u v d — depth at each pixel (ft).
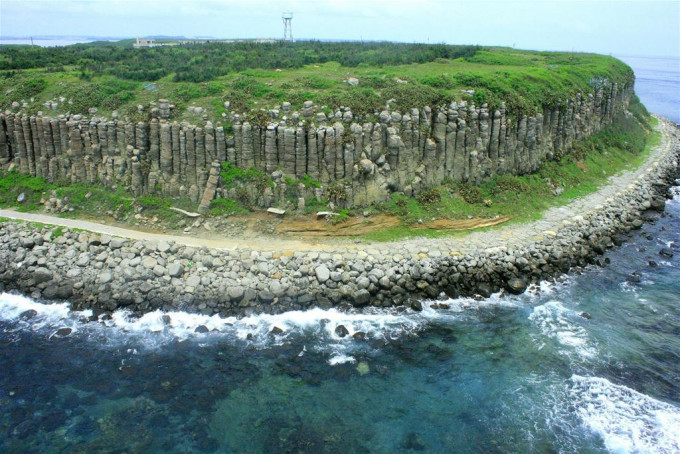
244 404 83.25
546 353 97.45
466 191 146.20
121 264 113.70
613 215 158.20
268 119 134.10
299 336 100.53
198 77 164.55
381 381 89.10
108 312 106.22
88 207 136.77
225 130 134.92
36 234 123.13
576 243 137.08
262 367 91.71
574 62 251.39
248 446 75.41
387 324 105.19
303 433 77.92
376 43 284.41
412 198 140.15
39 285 112.06
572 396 86.22
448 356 95.91
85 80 170.81
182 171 136.26
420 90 147.74
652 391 87.81
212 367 91.40
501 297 116.98
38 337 98.78
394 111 139.13
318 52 236.84
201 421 79.61
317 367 92.17
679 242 149.59
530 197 156.35
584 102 200.23
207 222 130.00
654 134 275.59
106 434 76.74
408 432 78.54
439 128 144.56
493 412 82.69
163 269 112.47
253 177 132.87
